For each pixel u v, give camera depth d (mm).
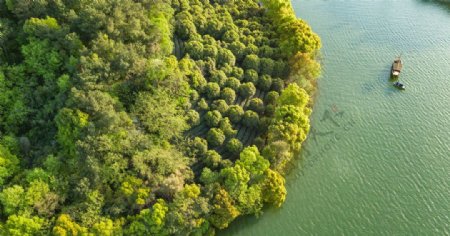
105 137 64812
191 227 62156
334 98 92562
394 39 112250
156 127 71250
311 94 91500
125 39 77562
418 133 85562
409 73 100750
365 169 78062
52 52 72375
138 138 67750
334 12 122125
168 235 61688
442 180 76875
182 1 96438
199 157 71438
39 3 74000
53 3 75125
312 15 119938
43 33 72500
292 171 76938
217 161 69750
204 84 80250
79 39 74312
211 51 85875
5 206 59125
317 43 91625
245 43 92812
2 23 74562
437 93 95375
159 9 85875
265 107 81875
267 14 102188
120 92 73188
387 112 90125
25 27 72312
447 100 93625
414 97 94188
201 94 80375
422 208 72188
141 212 60781
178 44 89500
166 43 81500
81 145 62938
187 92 77625
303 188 74375
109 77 71688
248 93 82312
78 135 65125
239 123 78375
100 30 74500
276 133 72000
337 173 77125
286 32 92500
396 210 71688
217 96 80250
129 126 69125
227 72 84812
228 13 99188
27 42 76188
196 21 94000
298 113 75188
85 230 57688
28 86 72875
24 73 73750
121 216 62438
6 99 70688
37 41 72812
